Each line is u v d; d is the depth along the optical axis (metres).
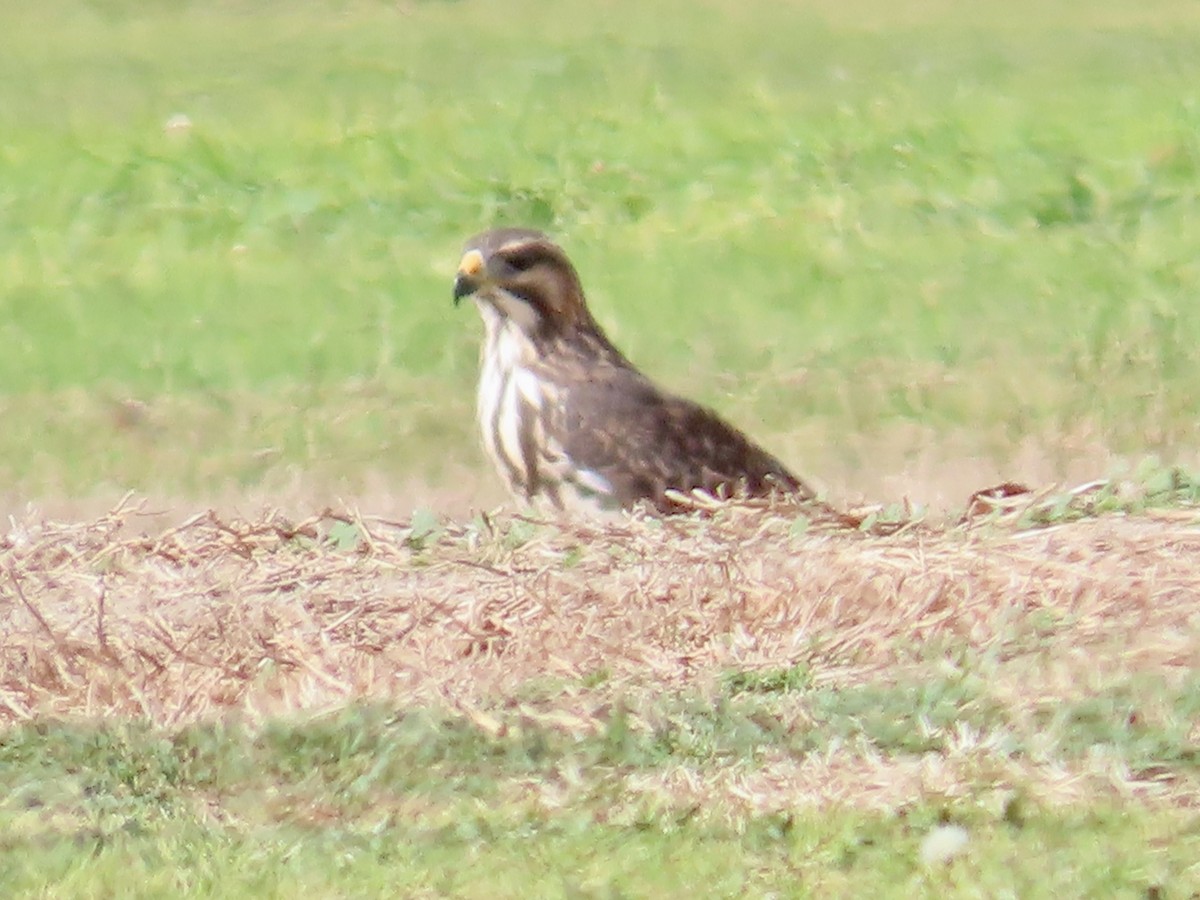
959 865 9.20
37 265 23.92
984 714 10.27
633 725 10.36
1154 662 10.71
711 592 11.58
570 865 9.36
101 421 18.17
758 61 37.59
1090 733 10.02
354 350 20.45
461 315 21.64
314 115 31.94
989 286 22.34
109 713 10.90
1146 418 17.70
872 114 31.50
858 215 25.55
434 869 9.36
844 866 9.27
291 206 25.88
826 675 10.88
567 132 30.42
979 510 12.91
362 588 12.02
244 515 15.80
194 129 30.67
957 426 17.72
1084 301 21.73
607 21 43.75
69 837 9.73
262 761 10.27
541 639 11.31
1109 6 44.69
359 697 10.85
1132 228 24.94
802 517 12.70
